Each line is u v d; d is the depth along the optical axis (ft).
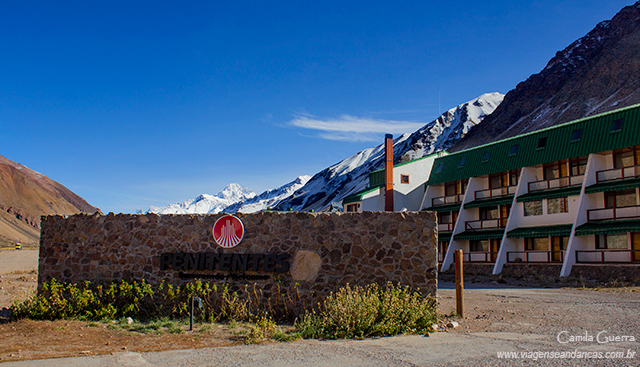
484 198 146.00
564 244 118.52
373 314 37.76
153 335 36.40
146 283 46.39
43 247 49.11
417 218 43.55
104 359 27.89
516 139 138.62
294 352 30.04
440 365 25.76
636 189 105.19
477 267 135.85
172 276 46.21
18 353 29.76
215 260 45.50
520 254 126.41
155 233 47.24
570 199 118.42
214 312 44.42
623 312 47.16
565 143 121.90
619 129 109.40
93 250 48.08
